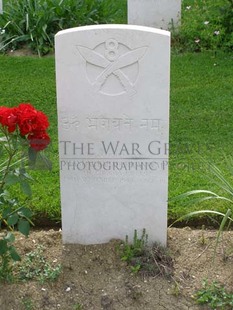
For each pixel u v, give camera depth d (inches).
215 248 111.3
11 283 111.0
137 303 108.7
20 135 106.7
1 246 110.0
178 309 107.8
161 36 107.0
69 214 116.8
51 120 166.4
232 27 201.5
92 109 110.9
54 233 122.3
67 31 107.7
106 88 109.8
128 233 117.8
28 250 118.2
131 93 109.9
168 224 128.9
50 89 182.5
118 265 114.1
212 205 130.0
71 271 113.3
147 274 112.4
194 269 113.8
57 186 137.4
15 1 224.5
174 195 133.6
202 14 216.5
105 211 116.6
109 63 108.5
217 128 160.4
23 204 127.6
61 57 108.6
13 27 211.0
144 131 111.8
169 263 114.4
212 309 107.8
